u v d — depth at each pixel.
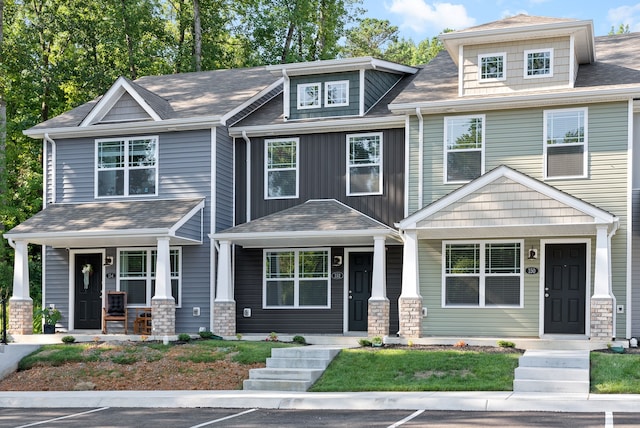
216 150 22.77
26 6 36.16
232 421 12.76
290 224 21.27
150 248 23.34
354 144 22.48
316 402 14.16
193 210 22.06
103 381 17.50
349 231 20.23
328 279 22.56
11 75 34.25
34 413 14.55
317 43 40.59
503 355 16.61
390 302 21.89
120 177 23.61
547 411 12.92
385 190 22.02
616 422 11.60
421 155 20.97
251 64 38.47
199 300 22.47
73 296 24.00
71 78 35.06
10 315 22.22
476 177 20.47
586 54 21.23
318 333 22.47
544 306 19.88
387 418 12.57
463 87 20.97
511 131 20.28
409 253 19.39
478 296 20.33
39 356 19.38
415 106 20.73
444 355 16.80
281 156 23.23
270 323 22.91
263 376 16.52
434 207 19.00
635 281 19.38
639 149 19.92
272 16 37.34
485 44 20.88
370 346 18.89
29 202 35.16
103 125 23.48
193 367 17.81
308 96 23.19
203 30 38.06
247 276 23.22
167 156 23.22
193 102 24.44
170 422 12.85
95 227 21.58
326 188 22.67
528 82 20.47
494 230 19.05
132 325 23.30
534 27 20.03
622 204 19.19
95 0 35.12
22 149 34.88
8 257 34.12
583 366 15.45
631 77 19.98
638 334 19.14
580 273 19.69
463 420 12.12
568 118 19.84
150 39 37.16
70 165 24.09
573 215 17.94
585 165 19.55
